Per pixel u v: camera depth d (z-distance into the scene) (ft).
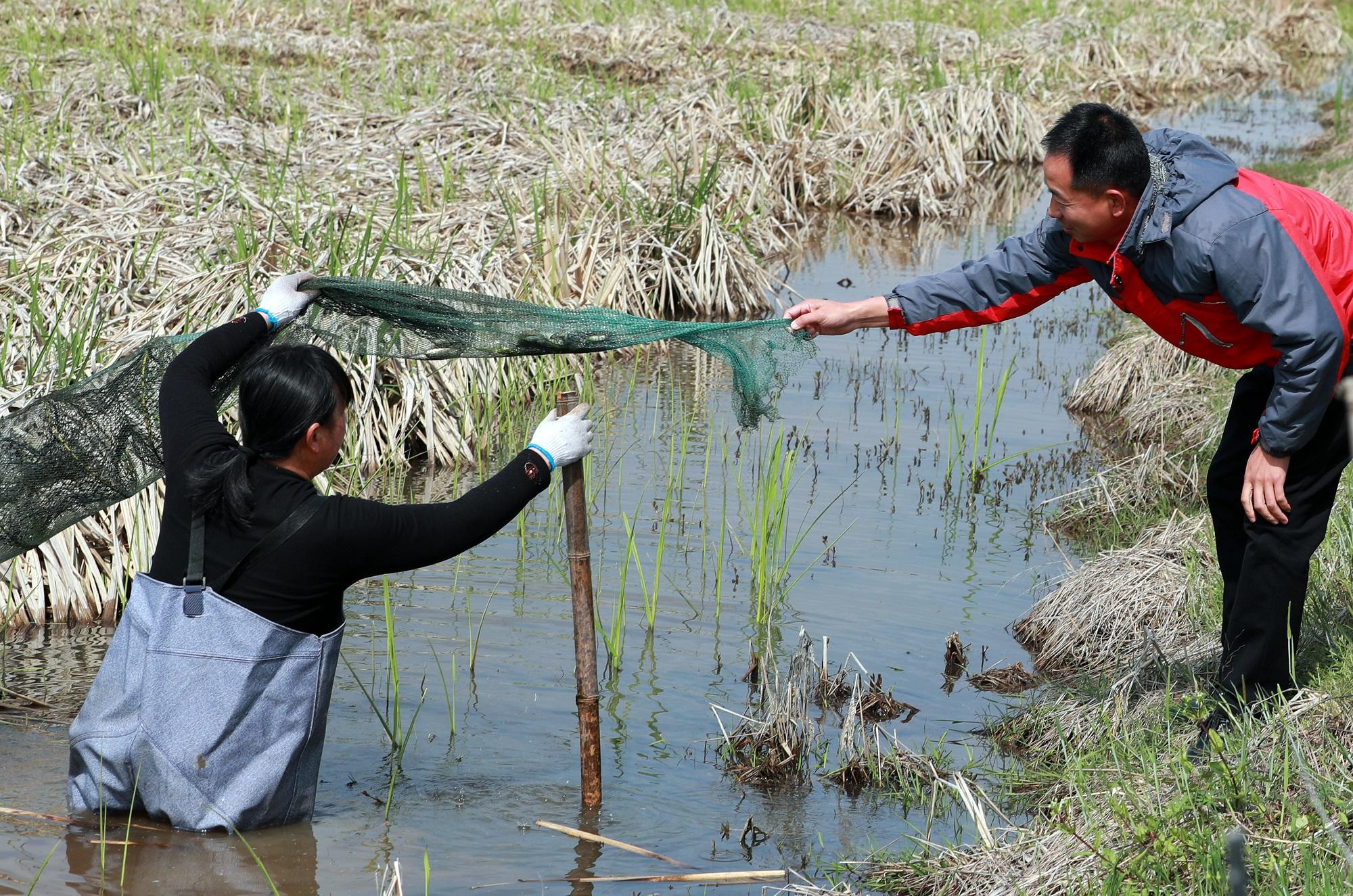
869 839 13.70
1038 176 55.83
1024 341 34.86
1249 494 13.21
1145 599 18.29
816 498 23.99
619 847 13.35
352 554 12.16
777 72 58.23
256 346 13.67
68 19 57.47
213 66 49.49
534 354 14.84
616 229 36.19
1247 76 77.92
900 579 20.75
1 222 29.55
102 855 12.42
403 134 42.06
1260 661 13.87
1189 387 28.04
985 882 12.35
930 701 16.99
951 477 25.30
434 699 16.72
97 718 12.80
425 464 26.25
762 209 43.42
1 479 14.78
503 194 35.27
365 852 13.01
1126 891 11.12
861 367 32.53
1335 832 10.98
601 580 20.38
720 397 29.81
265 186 34.55
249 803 12.79
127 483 15.07
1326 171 46.68
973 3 82.43
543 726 16.11
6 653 17.90
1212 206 12.40
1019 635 19.01
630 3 72.38
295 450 12.34
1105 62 70.79
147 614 12.50
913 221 48.24
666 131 46.01
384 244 28.45
